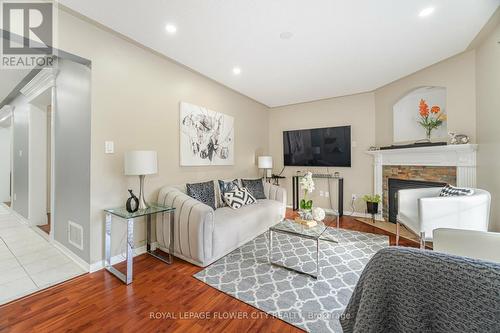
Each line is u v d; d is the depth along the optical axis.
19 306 1.64
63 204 2.54
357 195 4.36
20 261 2.35
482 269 0.55
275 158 5.39
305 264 2.33
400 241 2.98
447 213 2.11
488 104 2.38
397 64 3.00
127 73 2.41
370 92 4.21
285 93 4.28
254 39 2.37
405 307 0.65
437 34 2.31
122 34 2.28
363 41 2.42
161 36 2.31
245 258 2.47
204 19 2.03
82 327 1.44
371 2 1.82
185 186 2.99
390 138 3.82
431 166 3.15
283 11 1.92
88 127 2.14
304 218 2.55
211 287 1.91
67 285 1.92
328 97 4.55
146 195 2.63
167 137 2.88
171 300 1.73
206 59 2.84
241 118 4.41
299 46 2.52
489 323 0.52
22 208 3.99
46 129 3.73
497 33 2.19
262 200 3.76
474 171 2.65
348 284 1.97
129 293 1.81
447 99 2.92
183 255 2.40
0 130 5.60
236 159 4.27
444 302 0.58
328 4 1.84
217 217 2.71
